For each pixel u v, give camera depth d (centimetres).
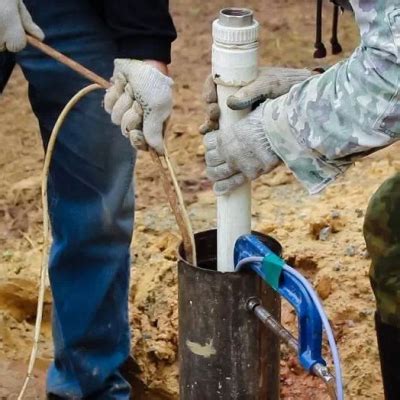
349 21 630
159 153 272
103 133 314
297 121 239
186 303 259
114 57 314
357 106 231
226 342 256
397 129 230
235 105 249
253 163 249
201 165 493
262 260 243
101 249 327
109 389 348
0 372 377
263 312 249
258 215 439
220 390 261
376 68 226
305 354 233
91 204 321
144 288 397
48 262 334
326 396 356
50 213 326
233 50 248
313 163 244
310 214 430
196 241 273
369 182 455
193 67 592
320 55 318
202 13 664
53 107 316
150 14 292
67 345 340
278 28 634
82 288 331
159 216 447
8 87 582
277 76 254
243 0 679
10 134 534
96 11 308
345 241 408
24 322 404
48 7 305
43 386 372
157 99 265
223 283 252
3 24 277
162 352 373
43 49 280
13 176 495
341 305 377
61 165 319
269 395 264
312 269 401
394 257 287
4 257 425
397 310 291
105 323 337
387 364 299
